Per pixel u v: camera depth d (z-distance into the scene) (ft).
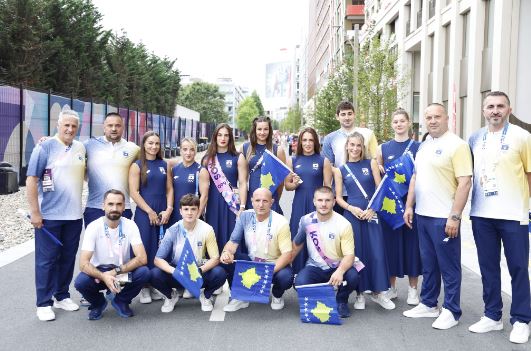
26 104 53.78
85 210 18.86
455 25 72.33
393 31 113.09
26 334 16.07
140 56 163.53
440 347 15.15
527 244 15.87
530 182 15.90
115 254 17.51
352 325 17.07
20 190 50.85
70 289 21.26
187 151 20.25
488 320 16.49
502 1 56.34
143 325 16.96
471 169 16.39
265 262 18.25
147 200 19.63
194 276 17.85
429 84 86.89
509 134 15.78
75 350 14.84
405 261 19.54
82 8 102.73
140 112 101.65
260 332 16.34
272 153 20.67
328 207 17.69
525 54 56.34
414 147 19.56
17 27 82.79
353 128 22.00
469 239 31.12
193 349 14.93
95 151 18.74
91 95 104.68
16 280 21.98
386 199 18.85
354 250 18.26
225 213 20.86
